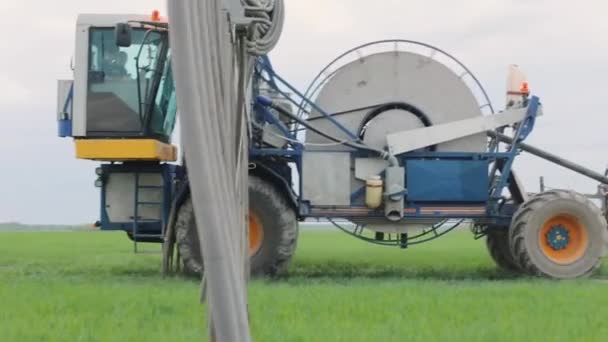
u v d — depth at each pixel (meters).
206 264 5.49
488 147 25.88
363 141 25.20
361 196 25.00
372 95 25.36
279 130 24.91
